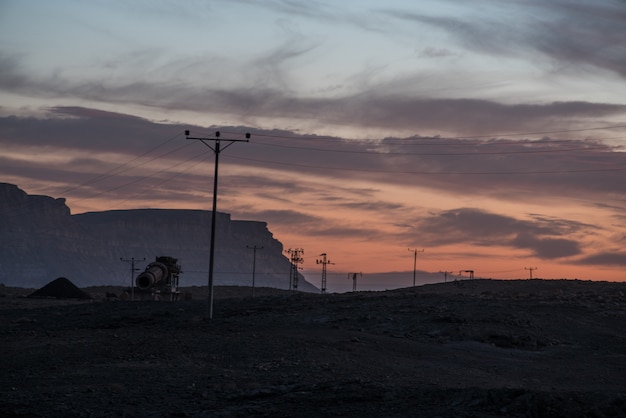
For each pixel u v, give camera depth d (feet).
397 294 264.72
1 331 178.81
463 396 77.97
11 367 121.70
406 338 165.99
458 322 181.16
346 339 154.20
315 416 78.28
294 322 190.90
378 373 117.19
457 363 137.80
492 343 164.66
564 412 69.87
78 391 96.58
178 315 219.41
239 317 207.31
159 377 108.27
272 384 102.01
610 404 71.00
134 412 84.07
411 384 106.22
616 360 148.15
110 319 213.25
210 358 128.36
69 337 157.99
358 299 241.35
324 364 123.13
